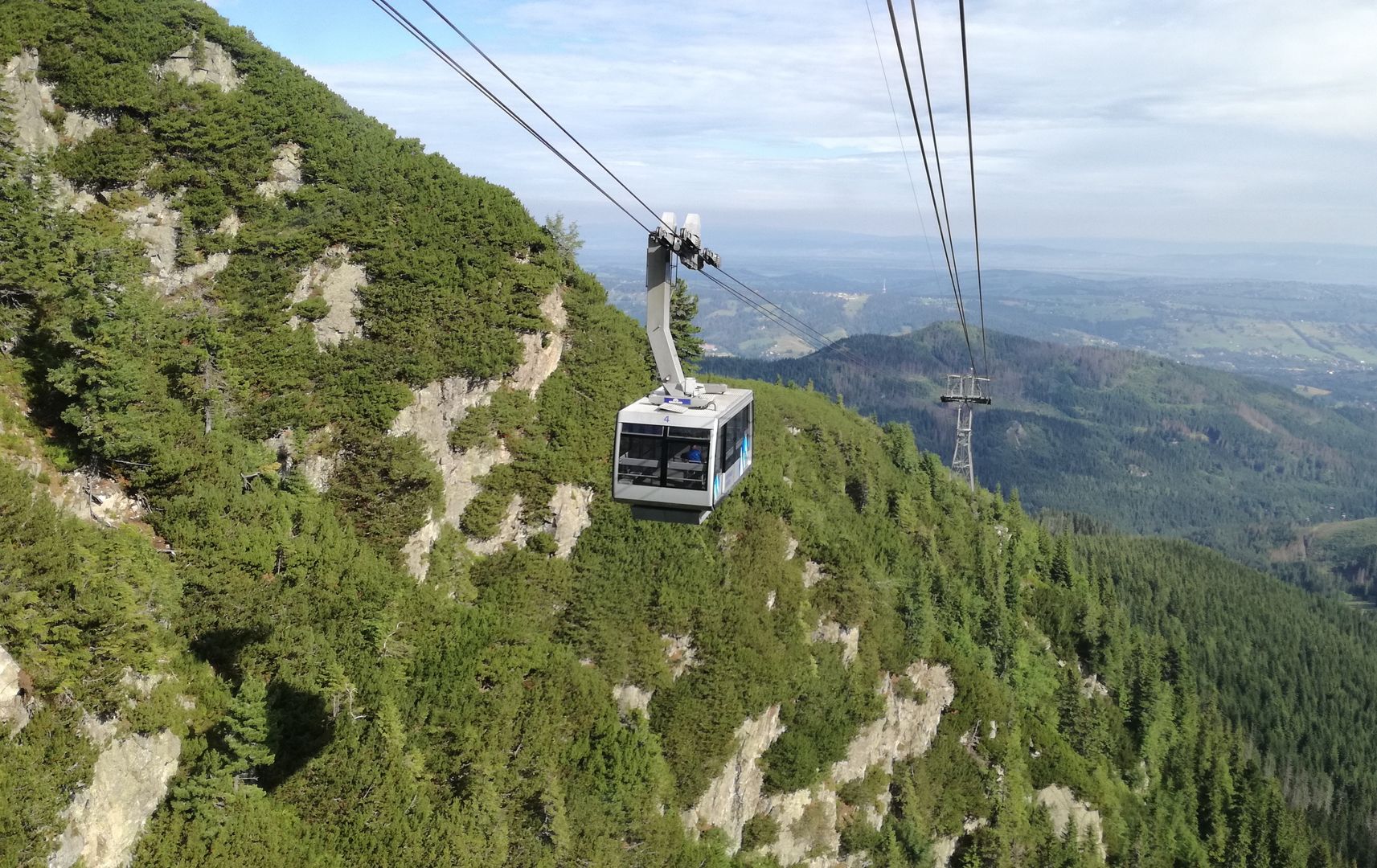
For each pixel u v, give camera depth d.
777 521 93.50
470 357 73.50
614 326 90.94
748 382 139.50
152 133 71.56
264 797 46.97
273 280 70.19
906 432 156.25
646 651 74.56
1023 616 150.62
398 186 79.94
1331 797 193.12
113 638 42.09
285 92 80.06
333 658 53.97
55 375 49.12
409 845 49.69
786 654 84.19
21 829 34.66
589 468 79.31
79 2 73.19
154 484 53.62
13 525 41.78
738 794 77.50
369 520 65.75
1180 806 140.62
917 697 101.38
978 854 100.19
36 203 56.25
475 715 60.66
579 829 60.41
